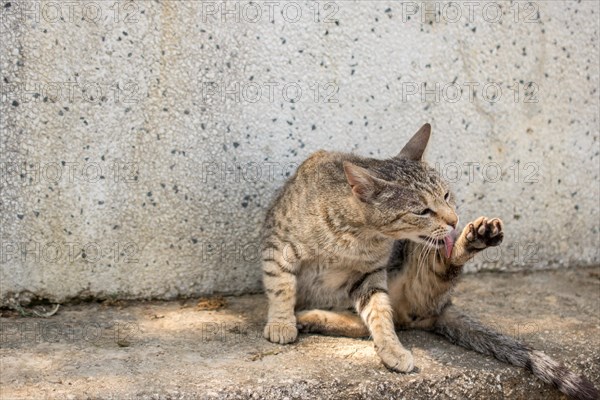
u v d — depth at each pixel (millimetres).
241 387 995
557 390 1116
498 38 1359
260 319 1199
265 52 1246
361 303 1165
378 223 1121
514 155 1397
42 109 1167
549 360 1098
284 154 1275
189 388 985
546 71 1395
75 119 1183
